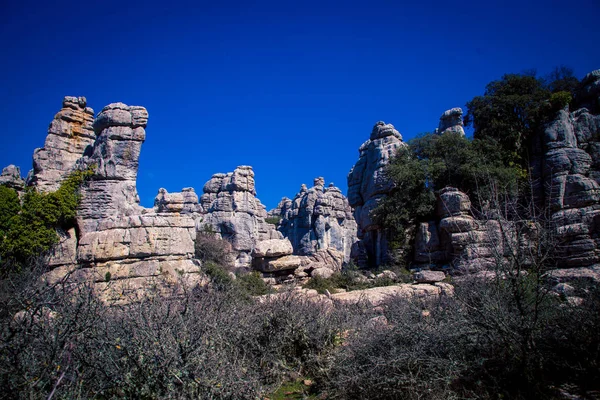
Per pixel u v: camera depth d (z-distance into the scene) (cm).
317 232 6438
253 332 762
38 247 1922
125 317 634
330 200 6706
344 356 673
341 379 618
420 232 2606
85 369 516
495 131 2964
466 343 593
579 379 559
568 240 2111
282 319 797
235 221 5053
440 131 3441
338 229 6662
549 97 2895
